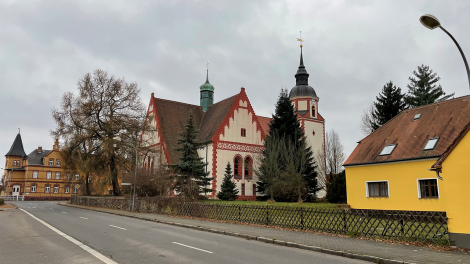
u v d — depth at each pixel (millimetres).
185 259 9852
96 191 45406
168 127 46875
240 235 15117
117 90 41375
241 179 43594
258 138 46438
